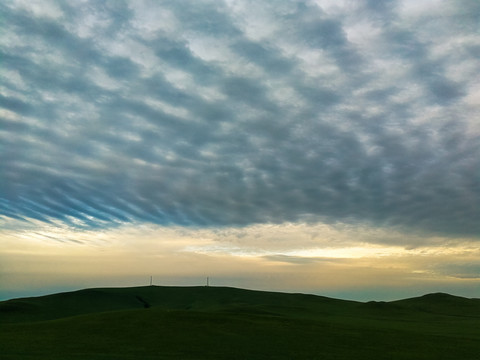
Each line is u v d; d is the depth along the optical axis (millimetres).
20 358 38219
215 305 169750
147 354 42156
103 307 153250
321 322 75188
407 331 70500
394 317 123562
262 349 47500
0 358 38094
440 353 48844
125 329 57844
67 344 47125
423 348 51969
